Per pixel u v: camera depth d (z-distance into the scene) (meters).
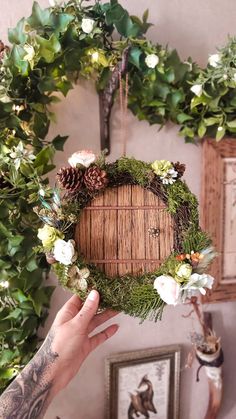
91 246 0.48
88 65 0.65
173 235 0.49
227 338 0.82
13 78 0.58
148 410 0.78
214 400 0.76
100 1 0.67
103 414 0.76
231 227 0.75
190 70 0.68
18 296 0.62
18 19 0.65
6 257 0.62
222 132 0.69
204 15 0.73
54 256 0.46
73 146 0.69
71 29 0.60
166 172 0.48
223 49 0.66
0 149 0.59
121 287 0.47
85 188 0.47
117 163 0.49
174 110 0.69
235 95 0.68
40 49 0.59
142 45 0.64
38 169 0.59
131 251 0.49
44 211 0.47
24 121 0.62
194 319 0.79
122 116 0.70
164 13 0.71
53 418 0.74
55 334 0.47
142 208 0.49
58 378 0.47
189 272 0.45
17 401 0.44
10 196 0.59
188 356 0.75
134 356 0.75
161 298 0.46
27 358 0.64
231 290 0.76
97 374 0.75
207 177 0.73
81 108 0.69
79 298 0.51
